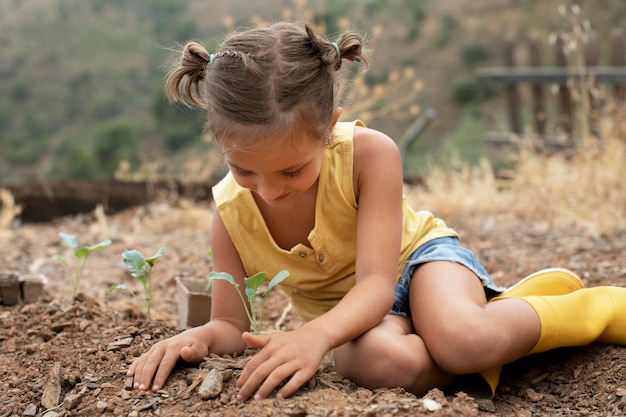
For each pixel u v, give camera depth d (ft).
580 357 7.49
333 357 7.64
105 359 7.37
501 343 6.75
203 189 18.99
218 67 6.46
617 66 23.59
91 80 109.09
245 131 6.22
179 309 9.22
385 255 7.11
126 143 89.86
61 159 95.81
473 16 88.74
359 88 19.63
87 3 124.26
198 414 6.24
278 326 9.59
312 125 6.38
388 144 7.37
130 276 12.40
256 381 6.35
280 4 113.09
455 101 79.25
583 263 11.34
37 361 7.57
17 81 108.78
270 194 6.49
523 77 26.48
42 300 9.43
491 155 30.50
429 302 7.11
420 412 6.07
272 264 7.72
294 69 6.34
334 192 7.31
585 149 16.83
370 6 96.53
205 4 119.03
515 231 13.98
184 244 14.51
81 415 6.55
